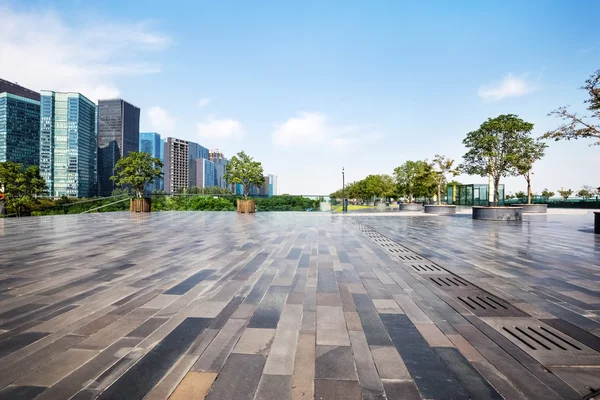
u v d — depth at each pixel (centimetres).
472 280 509
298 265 616
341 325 331
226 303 397
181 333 310
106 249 796
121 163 2406
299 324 334
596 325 333
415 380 233
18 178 3488
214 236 1058
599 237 1046
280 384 227
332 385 226
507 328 325
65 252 751
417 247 841
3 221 1620
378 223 1625
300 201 2953
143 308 379
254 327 325
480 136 1823
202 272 557
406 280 508
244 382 229
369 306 389
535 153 1712
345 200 2773
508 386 225
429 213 2653
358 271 568
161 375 238
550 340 298
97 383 227
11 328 321
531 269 586
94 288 460
